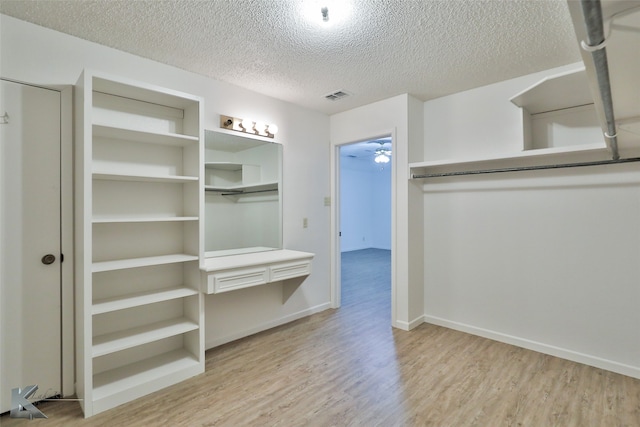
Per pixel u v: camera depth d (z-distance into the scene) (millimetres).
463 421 1787
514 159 2662
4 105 1867
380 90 3043
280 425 1773
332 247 3844
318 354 2637
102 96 2201
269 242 3217
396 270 3230
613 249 2328
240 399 2020
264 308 3178
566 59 2396
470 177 3041
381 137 3389
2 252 1868
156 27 1984
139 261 2182
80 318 1959
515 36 2072
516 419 1798
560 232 2551
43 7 1783
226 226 2904
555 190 2574
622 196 2297
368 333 3078
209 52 2307
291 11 1814
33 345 1961
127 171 2309
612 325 2326
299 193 3498
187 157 2508
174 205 2539
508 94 2789
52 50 2008
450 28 1980
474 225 3021
